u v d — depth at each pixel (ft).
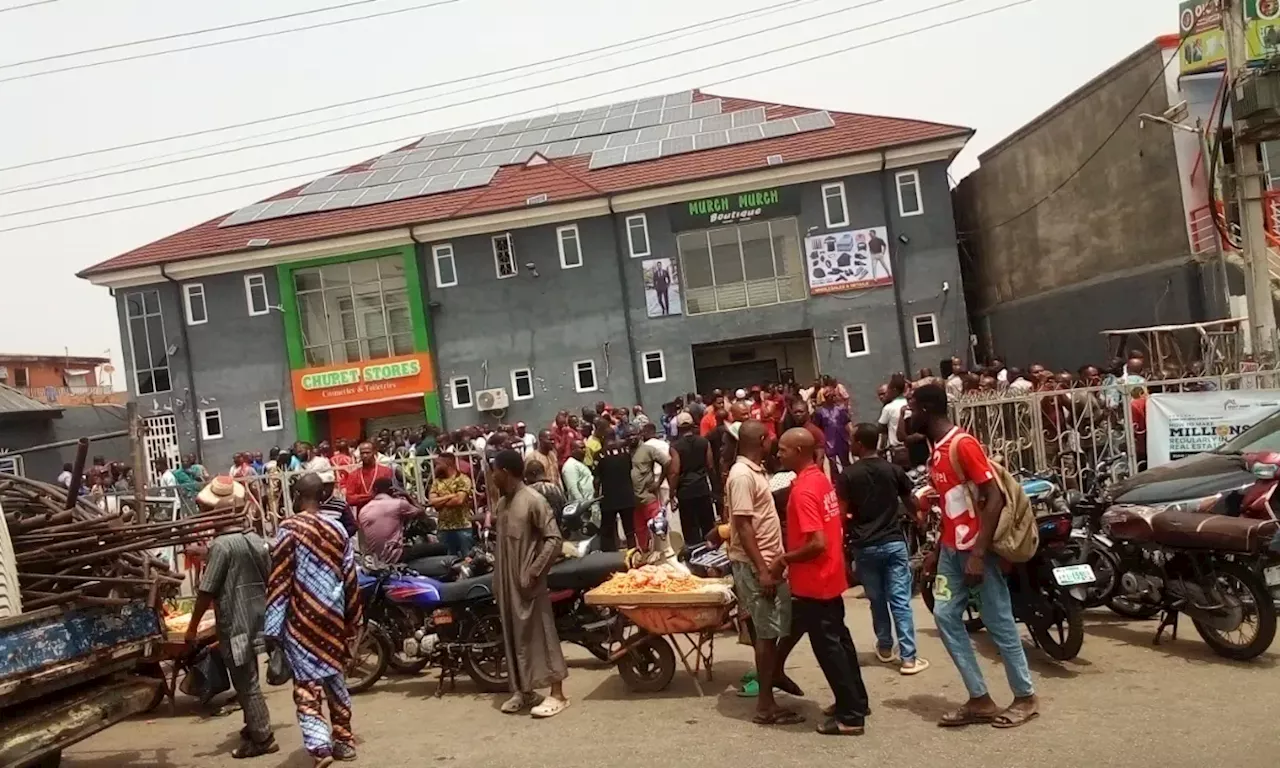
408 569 25.91
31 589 17.31
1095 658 21.39
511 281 89.04
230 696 25.68
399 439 76.28
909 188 83.25
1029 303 79.05
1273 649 20.93
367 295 92.48
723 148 90.84
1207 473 23.52
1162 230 60.90
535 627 20.88
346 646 19.15
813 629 17.80
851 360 84.07
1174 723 16.87
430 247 90.27
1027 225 79.46
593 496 39.34
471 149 116.16
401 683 25.18
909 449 32.96
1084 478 31.35
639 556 27.20
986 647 23.16
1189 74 57.26
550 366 88.58
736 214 85.20
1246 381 31.76
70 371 167.84
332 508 19.93
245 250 90.38
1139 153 62.54
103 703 18.11
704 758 17.26
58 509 19.16
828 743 17.48
